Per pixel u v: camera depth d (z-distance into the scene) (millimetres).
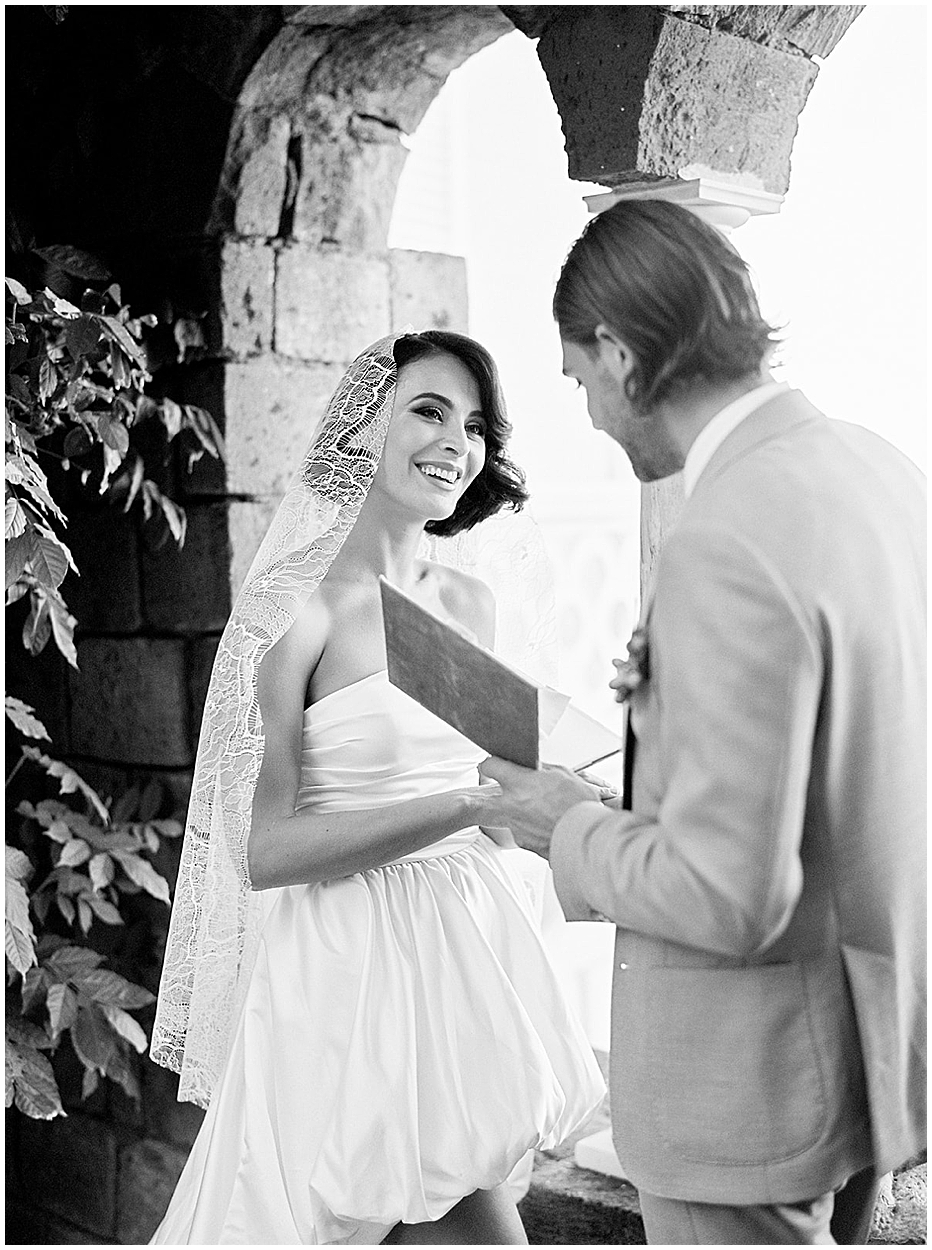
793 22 2496
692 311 1498
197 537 3117
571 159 2492
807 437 1480
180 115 3057
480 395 2277
